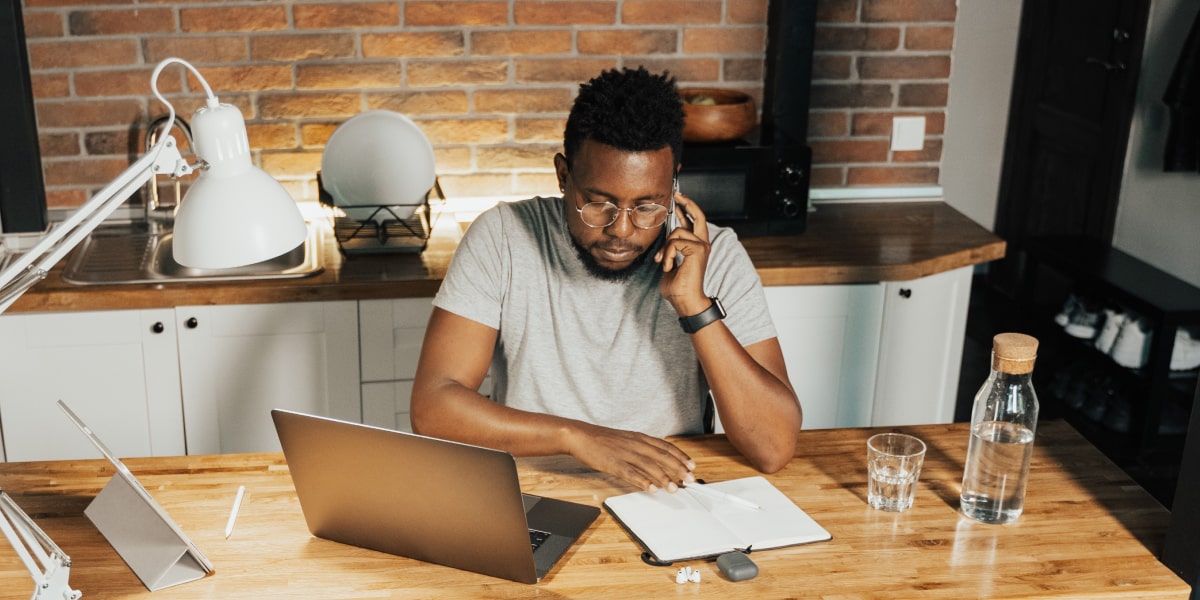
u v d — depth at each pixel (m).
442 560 1.56
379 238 2.98
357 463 1.52
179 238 1.46
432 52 3.19
